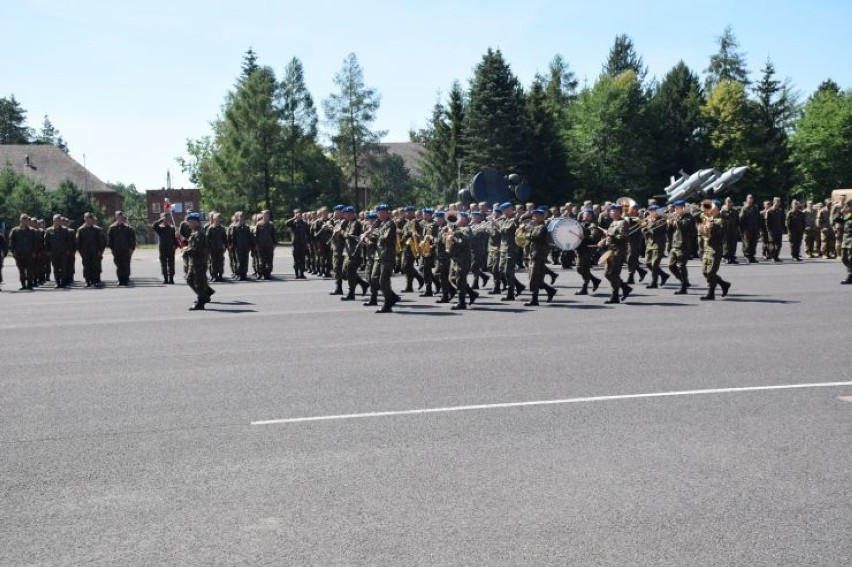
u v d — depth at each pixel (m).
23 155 95.44
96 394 8.73
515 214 19.31
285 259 39.53
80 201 65.56
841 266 26.66
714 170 41.66
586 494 5.40
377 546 4.62
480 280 24.12
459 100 84.50
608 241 16.83
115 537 4.81
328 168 79.00
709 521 4.93
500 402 8.00
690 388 8.52
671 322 13.71
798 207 30.45
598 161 81.88
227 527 4.93
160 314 16.31
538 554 4.49
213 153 78.69
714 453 6.26
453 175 84.44
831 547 4.55
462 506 5.21
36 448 6.68
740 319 13.95
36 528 4.97
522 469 5.93
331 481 5.73
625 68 116.06
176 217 91.00
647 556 4.46
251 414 7.69
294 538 4.75
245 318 15.35
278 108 74.38
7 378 9.76
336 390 8.70
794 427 6.98
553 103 96.88
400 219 20.72
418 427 7.11
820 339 11.67
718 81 102.94
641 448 6.41
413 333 12.96
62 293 22.50
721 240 17.00
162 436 6.97
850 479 5.64
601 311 15.53
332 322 14.55
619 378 9.09
